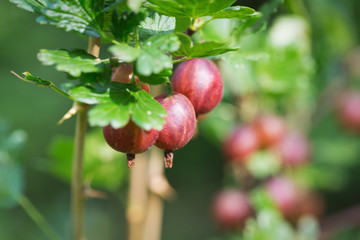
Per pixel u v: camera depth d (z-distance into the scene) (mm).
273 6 439
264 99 689
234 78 662
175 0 355
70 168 575
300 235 584
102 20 365
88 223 1438
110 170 603
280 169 706
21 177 508
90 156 589
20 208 1317
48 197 1377
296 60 660
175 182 1413
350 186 1265
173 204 1419
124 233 1459
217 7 360
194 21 376
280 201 670
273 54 658
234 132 678
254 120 680
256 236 548
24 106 1379
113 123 348
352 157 860
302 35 700
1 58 1407
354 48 813
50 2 376
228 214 682
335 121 841
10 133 521
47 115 1391
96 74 360
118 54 343
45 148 1376
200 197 1417
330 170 916
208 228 1407
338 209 1288
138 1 342
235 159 670
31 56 1423
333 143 871
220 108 718
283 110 797
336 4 781
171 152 379
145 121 352
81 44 1459
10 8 1359
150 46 351
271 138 666
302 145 704
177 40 351
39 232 1285
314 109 771
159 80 359
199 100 399
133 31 373
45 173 1382
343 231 947
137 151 367
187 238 1404
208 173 1412
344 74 799
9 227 1272
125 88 362
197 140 1385
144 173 539
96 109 352
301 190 712
